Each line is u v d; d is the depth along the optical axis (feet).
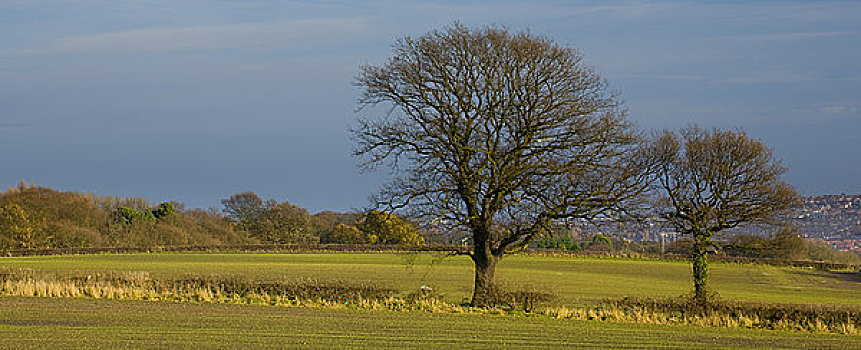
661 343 91.50
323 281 147.33
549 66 126.31
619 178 128.06
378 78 131.03
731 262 304.30
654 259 308.19
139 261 272.51
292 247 326.65
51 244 329.72
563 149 127.03
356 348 80.69
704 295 135.03
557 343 88.74
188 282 142.92
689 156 155.33
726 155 153.17
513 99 126.31
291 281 143.43
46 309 110.01
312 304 128.06
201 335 86.94
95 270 222.07
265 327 95.50
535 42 126.72
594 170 127.44
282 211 419.74
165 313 108.88
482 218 131.75
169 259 284.00
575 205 126.93
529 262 290.56
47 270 214.28
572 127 126.00
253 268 244.01
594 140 125.90
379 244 334.85
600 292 186.80
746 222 153.38
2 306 112.47
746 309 121.60
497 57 126.41
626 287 208.33
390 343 84.79
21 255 295.28
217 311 113.70
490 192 128.57
